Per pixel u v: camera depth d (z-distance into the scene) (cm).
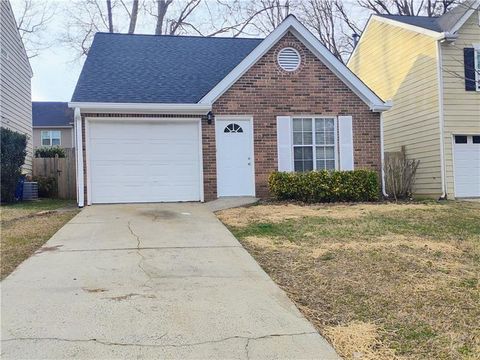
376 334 384
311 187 1197
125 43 1506
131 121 1214
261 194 1262
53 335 369
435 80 1439
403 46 1627
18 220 924
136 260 605
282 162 1274
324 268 571
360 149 1317
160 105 1191
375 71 1842
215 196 1243
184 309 430
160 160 1233
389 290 489
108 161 1205
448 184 1407
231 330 384
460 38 1434
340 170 1278
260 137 1266
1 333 372
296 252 652
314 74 1295
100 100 1184
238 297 466
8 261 599
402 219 922
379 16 1778
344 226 841
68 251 654
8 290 480
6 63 1568
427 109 1485
